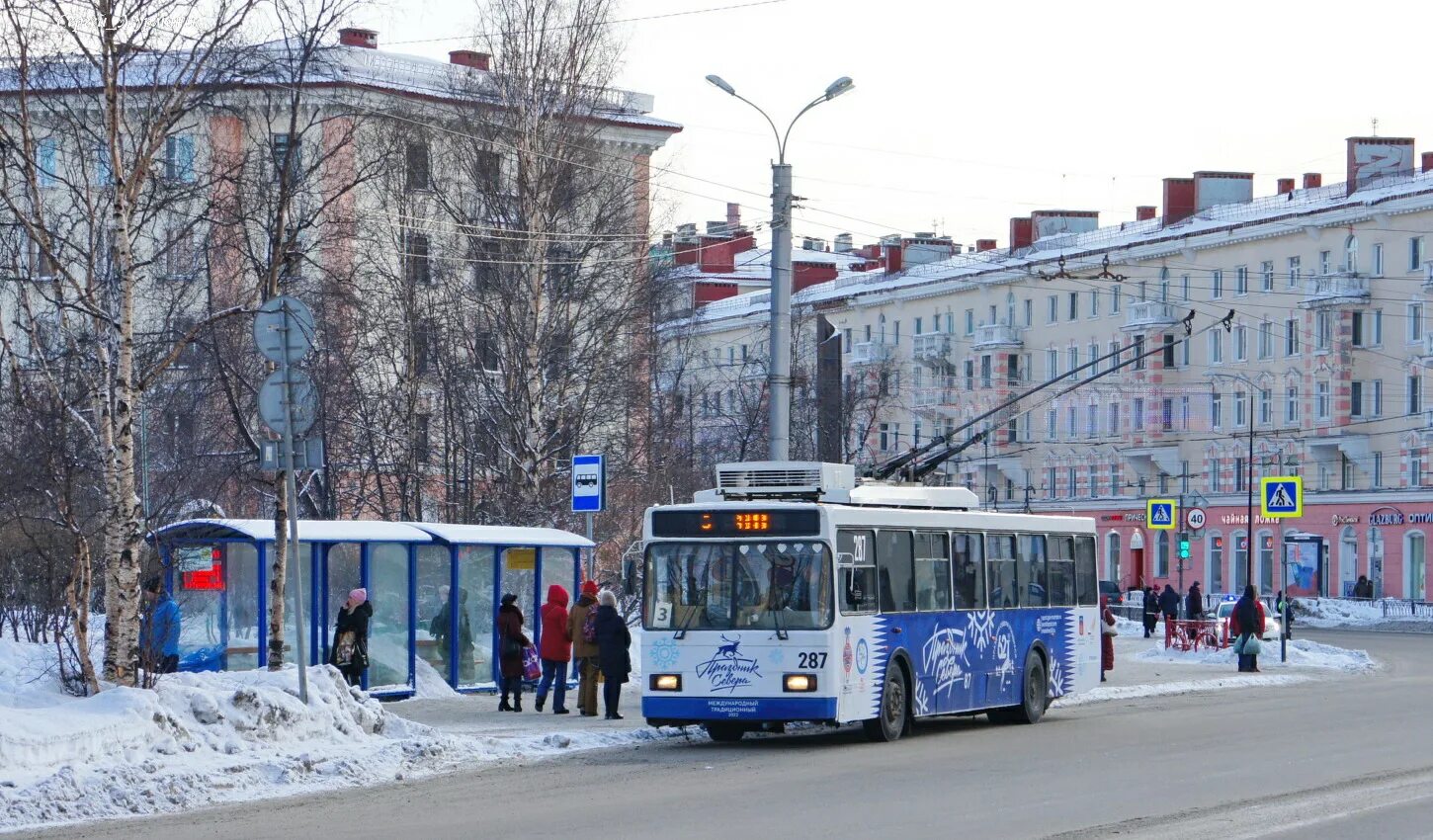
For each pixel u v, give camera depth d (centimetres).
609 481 3844
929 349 8812
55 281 1925
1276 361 7406
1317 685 3353
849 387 6644
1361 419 7094
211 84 1927
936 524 2280
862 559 2094
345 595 2497
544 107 3794
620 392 3822
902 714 2159
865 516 2114
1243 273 7581
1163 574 8031
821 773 1747
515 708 2406
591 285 3806
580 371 3762
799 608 2027
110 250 1984
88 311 1853
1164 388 7919
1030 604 2523
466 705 2480
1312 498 7312
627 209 3884
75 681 1758
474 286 3806
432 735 1909
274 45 2000
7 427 2152
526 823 1372
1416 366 6862
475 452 3784
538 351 3712
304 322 1820
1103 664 3300
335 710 1878
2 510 2144
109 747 1590
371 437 3797
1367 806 1477
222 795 1548
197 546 2384
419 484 3872
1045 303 8456
